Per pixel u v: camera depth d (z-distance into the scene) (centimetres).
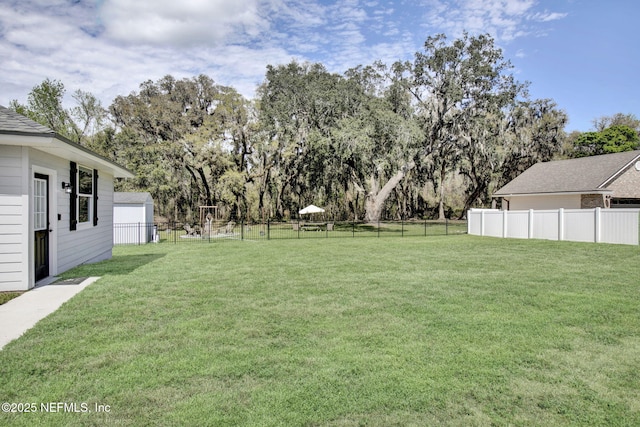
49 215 767
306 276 786
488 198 3675
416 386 300
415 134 2588
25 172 639
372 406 271
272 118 3148
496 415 260
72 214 876
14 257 634
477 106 2955
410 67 2931
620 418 256
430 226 2902
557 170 2216
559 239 1498
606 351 371
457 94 2792
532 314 495
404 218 3912
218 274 812
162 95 3344
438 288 659
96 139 3003
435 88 2931
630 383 306
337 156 2794
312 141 2800
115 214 1803
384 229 2627
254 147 3216
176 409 265
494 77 2872
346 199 3762
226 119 3189
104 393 287
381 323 460
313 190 3469
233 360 349
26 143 612
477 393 290
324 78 3103
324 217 3781
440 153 3312
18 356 354
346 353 366
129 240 1792
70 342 392
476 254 1138
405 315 493
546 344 390
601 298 577
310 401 277
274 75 3222
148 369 329
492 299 576
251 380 310
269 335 418
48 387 296
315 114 3052
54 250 780
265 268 900
